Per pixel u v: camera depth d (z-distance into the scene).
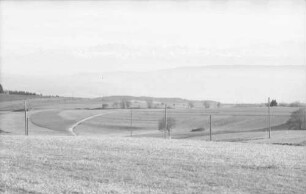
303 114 118.31
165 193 19.14
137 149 34.41
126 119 154.00
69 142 39.81
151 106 198.38
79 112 174.50
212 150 34.56
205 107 189.00
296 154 32.62
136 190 19.41
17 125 141.75
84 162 27.33
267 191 20.20
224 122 133.12
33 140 42.00
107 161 27.95
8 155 30.09
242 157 30.36
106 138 47.47
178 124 136.38
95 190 18.98
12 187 19.09
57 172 23.81
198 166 26.47
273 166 26.69
